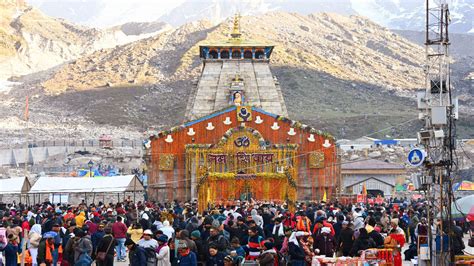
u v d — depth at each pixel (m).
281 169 91.94
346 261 35.06
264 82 107.56
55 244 40.81
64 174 143.00
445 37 38.97
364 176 120.75
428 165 37.78
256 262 33.03
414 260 40.66
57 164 188.75
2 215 50.44
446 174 38.69
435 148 38.06
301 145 94.38
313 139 94.31
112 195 104.62
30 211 57.34
